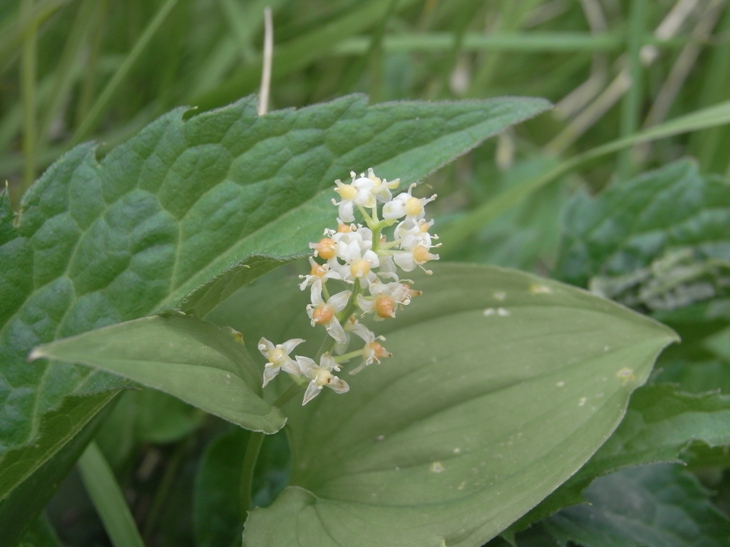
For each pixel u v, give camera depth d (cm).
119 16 22
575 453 10
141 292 10
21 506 10
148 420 14
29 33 15
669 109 25
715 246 15
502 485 10
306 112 10
